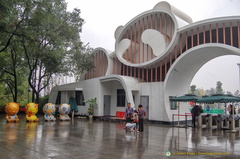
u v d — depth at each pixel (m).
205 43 16.91
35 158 6.99
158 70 21.20
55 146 8.89
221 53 17.73
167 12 18.62
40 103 30.78
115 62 24.31
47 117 19.78
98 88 22.58
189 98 16.39
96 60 26.66
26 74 32.91
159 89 19.12
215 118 18.06
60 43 20.83
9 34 18.64
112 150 8.38
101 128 15.12
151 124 18.47
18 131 13.02
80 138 10.95
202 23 16.53
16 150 8.09
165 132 13.81
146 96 20.17
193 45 19.30
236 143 10.28
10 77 30.98
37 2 16.83
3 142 9.61
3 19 14.73
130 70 22.75
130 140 10.66
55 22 21.05
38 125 16.27
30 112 18.83
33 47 20.09
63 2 25.59
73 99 25.69
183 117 20.17
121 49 22.03
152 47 19.45
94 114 22.66
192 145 9.66
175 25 18.03
